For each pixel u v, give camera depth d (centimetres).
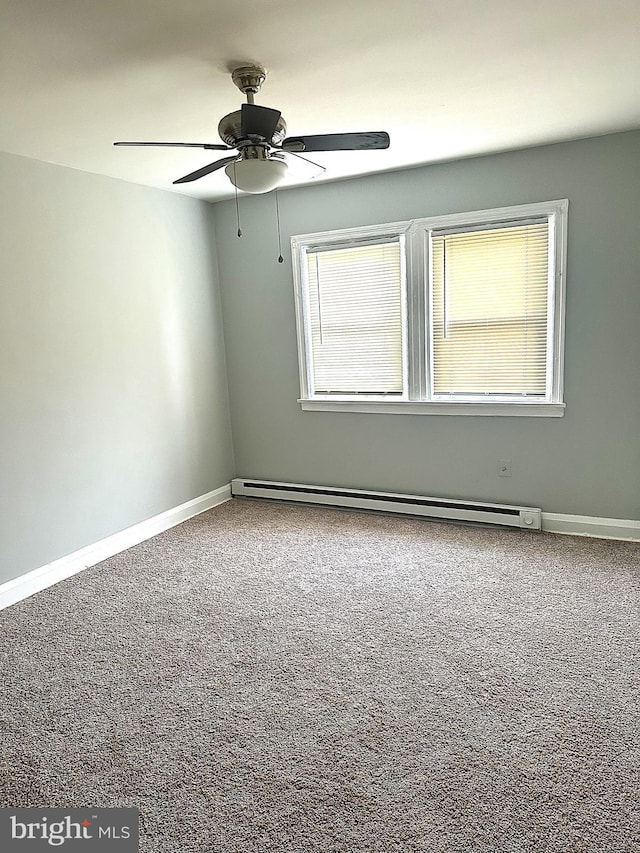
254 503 516
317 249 467
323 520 466
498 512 424
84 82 251
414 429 454
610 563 364
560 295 389
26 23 200
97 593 355
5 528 348
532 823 184
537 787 198
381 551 399
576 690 248
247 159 257
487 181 399
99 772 213
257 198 482
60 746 227
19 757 221
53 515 378
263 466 525
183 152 356
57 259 375
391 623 307
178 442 478
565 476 411
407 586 347
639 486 392
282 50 230
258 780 206
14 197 348
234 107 288
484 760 211
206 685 262
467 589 340
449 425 441
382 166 412
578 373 394
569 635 289
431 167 414
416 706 242
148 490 450
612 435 393
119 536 425
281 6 198
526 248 397
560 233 383
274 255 484
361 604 329
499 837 180
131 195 427
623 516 399
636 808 188
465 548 397
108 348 413
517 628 297
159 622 318
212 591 352
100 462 410
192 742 227
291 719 237
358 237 448
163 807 196
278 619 316
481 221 405
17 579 355
